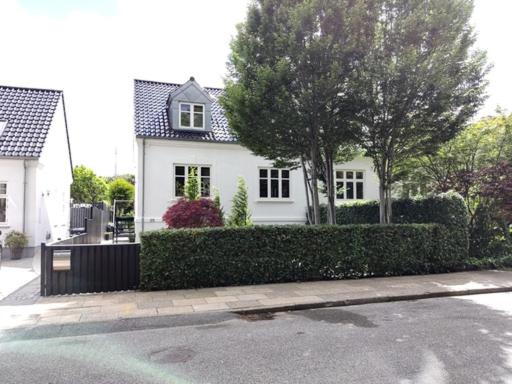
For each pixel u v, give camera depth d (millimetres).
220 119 17672
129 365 4512
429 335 5586
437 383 3973
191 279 8625
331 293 8172
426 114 10211
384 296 7930
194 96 16344
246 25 10188
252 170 16859
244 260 9016
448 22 9844
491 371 4277
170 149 15656
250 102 9680
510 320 6414
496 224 12727
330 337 5520
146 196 15203
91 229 15109
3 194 14438
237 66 10414
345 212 15828
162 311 6859
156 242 8438
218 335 5633
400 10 10156
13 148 14492
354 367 4406
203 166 16203
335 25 9555
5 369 4422
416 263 10539
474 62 10445
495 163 11930
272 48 9797
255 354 4840
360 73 9867
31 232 14430
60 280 8102
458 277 10125
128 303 7383
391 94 10078
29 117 16328
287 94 9562
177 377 4164
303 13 9242
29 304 7328
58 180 18734
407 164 12711
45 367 4473
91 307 7109
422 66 9656
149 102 17281
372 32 9844
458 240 11164
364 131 10766
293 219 17391
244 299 7652
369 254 10086
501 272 10898
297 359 4664
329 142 11102
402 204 12914
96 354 4879
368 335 5602
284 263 9328
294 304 7270
